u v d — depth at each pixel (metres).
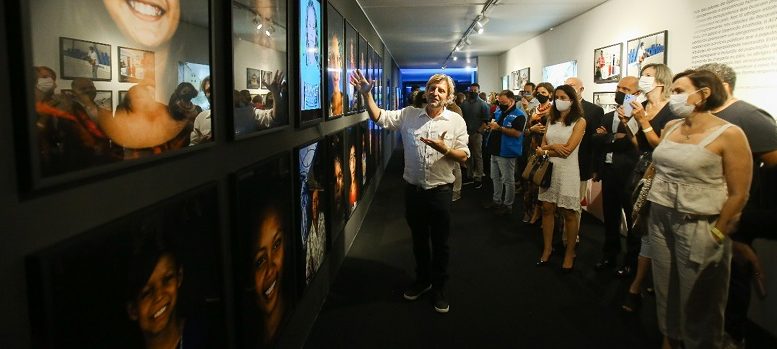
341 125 4.18
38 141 0.80
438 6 5.71
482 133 7.62
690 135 2.28
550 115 3.88
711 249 2.21
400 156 12.46
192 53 1.34
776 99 3.08
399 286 3.65
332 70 3.55
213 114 1.48
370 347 2.75
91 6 0.92
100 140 0.95
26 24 0.76
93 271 0.93
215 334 1.52
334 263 3.75
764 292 2.34
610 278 3.78
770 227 1.67
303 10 2.61
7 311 0.78
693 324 2.31
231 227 1.66
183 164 1.33
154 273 1.15
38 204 0.83
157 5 1.14
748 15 3.34
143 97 1.09
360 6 5.58
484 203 6.46
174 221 1.25
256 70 1.87
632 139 3.50
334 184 3.64
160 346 1.18
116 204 1.04
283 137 2.33
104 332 0.97
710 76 2.16
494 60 13.32
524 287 3.63
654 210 2.47
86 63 0.91
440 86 3.02
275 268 2.13
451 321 3.07
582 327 2.98
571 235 3.85
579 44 6.54
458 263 4.20
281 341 2.28
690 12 4.08
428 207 3.15
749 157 2.13
